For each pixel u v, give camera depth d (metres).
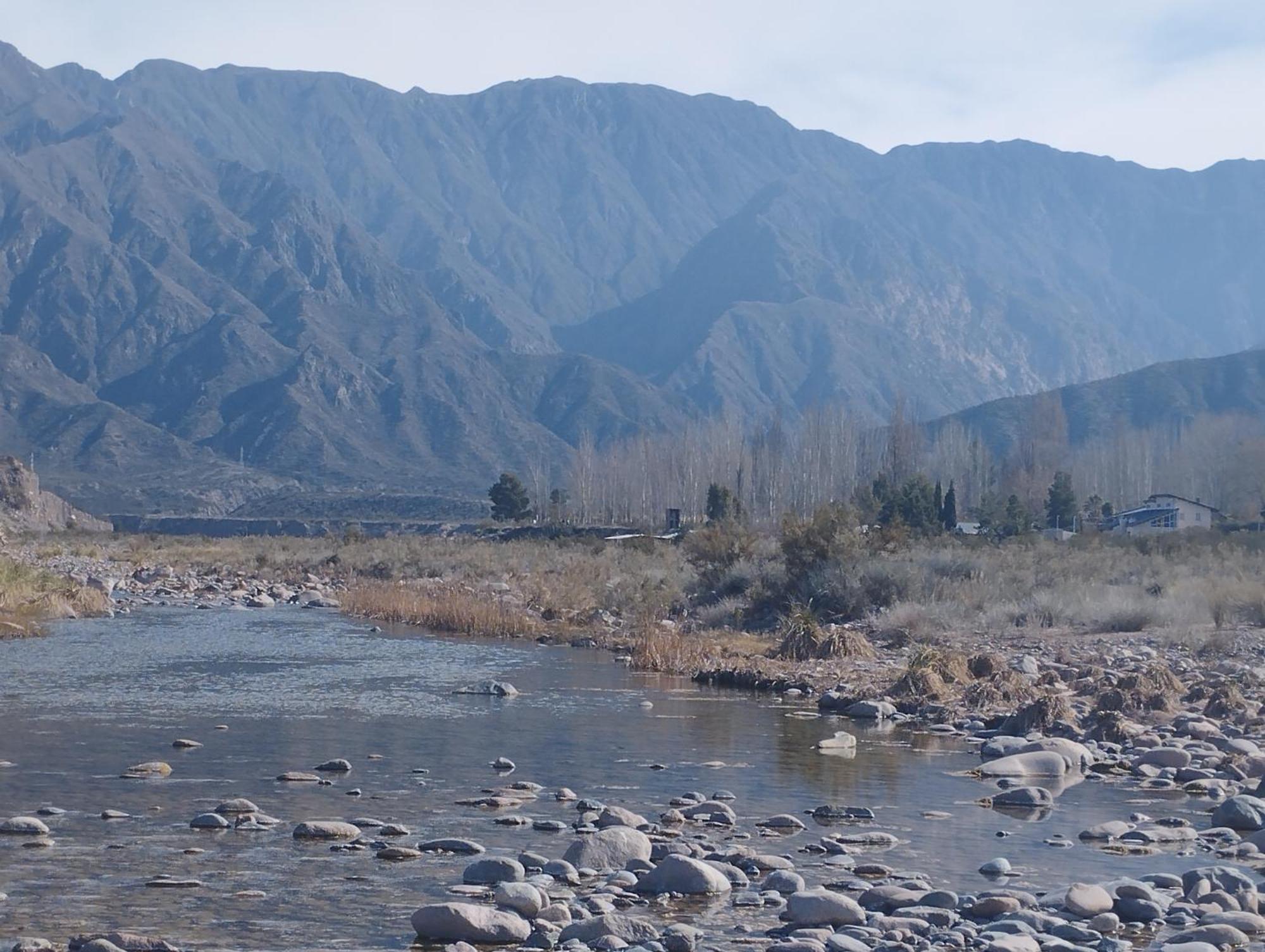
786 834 14.64
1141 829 14.57
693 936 10.73
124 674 26.77
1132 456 130.38
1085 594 37.09
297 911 11.62
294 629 37.22
